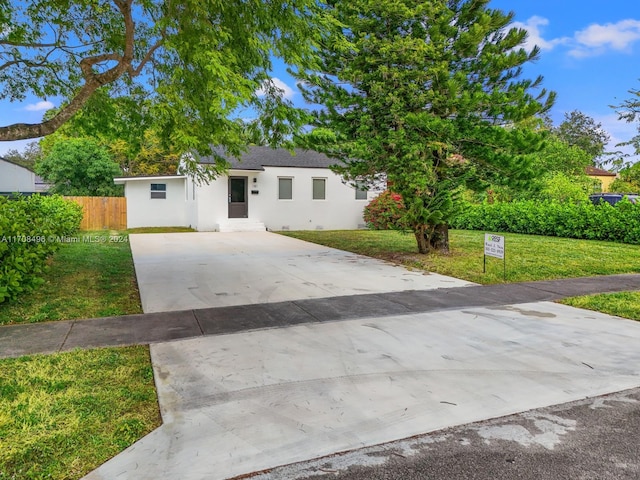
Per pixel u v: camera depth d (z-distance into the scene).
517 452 2.47
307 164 18.66
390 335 4.62
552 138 25.17
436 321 5.19
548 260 9.45
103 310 5.44
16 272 4.98
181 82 5.71
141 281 7.31
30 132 5.24
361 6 8.59
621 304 5.96
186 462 2.34
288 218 18.31
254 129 7.18
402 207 10.41
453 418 2.86
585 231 13.41
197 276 7.83
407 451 2.47
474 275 8.05
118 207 18.77
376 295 6.54
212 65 4.37
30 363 3.67
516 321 5.21
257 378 3.46
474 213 17.62
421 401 3.09
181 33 4.71
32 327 4.73
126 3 5.36
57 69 7.18
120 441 2.53
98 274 7.69
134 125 8.00
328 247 12.26
